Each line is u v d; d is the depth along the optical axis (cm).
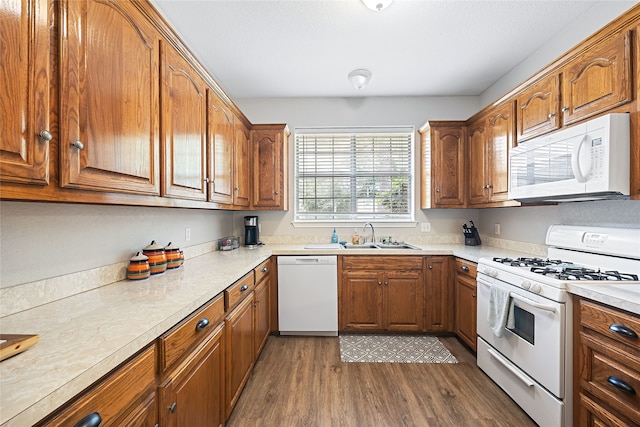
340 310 279
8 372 61
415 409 173
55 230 114
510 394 179
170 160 139
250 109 335
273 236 333
